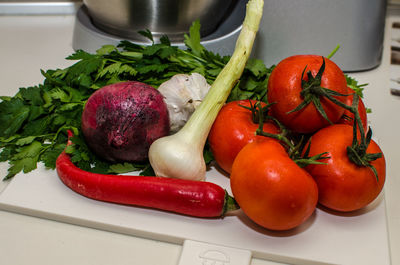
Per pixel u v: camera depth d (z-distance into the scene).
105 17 0.87
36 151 0.65
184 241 0.54
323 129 0.57
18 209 0.58
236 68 0.63
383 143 0.75
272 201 0.50
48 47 1.04
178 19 0.86
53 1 1.18
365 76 0.94
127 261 0.53
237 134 0.59
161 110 0.61
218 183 0.63
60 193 0.60
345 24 0.88
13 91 0.85
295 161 0.52
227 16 0.98
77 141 0.62
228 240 0.54
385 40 1.09
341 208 0.56
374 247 0.54
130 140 0.60
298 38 0.90
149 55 0.71
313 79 0.54
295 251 0.53
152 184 0.56
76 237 0.56
